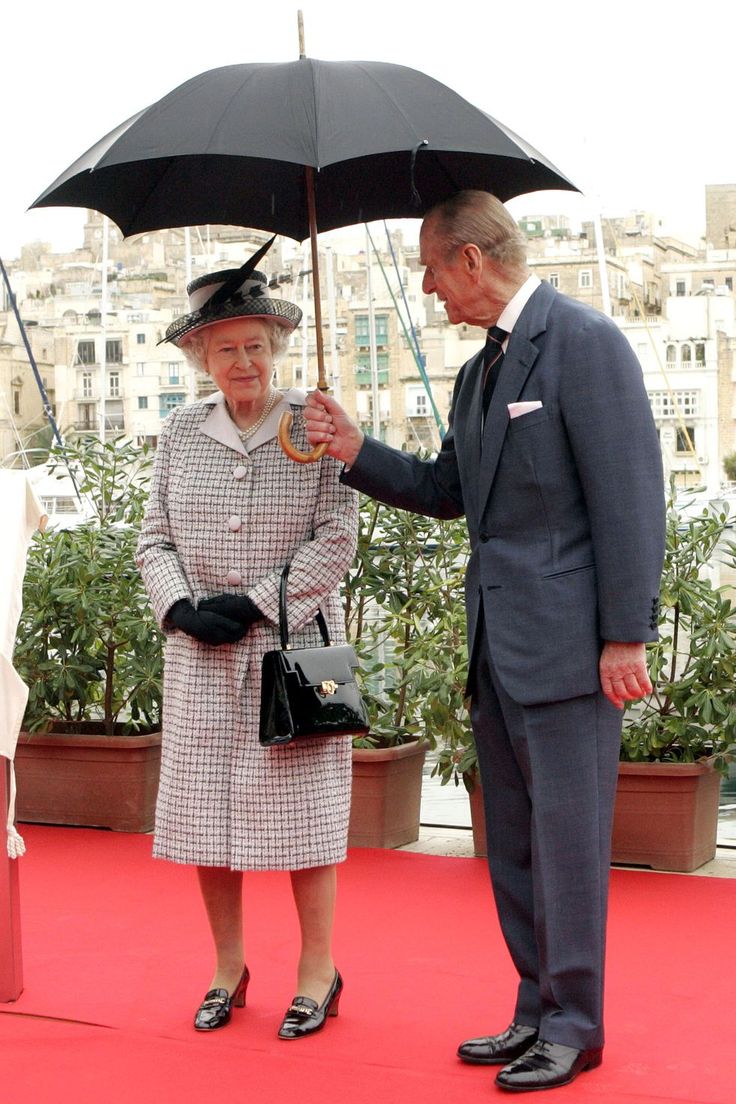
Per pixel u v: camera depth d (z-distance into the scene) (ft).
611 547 8.40
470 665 9.17
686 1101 8.23
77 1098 8.43
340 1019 9.77
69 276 206.39
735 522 14.85
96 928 12.11
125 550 16.44
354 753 14.97
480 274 8.72
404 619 15.47
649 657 14.17
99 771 16.10
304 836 9.46
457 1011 9.91
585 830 8.63
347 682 9.34
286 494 9.62
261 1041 9.34
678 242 198.70
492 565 8.84
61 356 204.44
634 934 11.74
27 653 16.35
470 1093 8.41
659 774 13.80
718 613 14.17
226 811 9.57
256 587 9.43
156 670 16.15
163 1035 9.46
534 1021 9.01
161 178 10.18
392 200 10.41
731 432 191.11
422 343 193.36
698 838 14.05
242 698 9.56
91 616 16.08
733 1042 9.21
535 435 8.59
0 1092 8.54
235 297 9.45
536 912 8.73
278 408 9.82
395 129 8.41
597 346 8.46
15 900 10.21
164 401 202.59
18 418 197.98
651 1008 9.91
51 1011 9.94
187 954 11.32
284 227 10.57
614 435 8.39
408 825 15.51
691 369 191.72
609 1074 8.68
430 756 19.86
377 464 9.52
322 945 9.70
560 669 8.57
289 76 8.73
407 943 11.59
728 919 12.15
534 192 10.09
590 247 193.98
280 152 8.29
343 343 193.88
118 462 17.49
